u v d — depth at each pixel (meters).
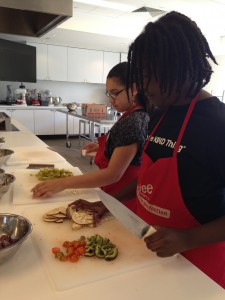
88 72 6.86
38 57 6.32
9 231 0.77
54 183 1.08
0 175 1.19
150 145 0.85
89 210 0.92
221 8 4.30
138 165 1.14
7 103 6.08
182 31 0.68
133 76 0.76
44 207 0.99
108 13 4.71
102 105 4.42
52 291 0.59
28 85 6.69
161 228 0.69
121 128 1.08
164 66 0.67
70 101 7.21
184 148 0.74
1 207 1.00
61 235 0.80
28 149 1.93
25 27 1.99
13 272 0.64
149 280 0.63
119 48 6.65
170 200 0.76
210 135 0.70
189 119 0.75
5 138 2.35
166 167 0.75
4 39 5.80
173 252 0.65
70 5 1.57
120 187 1.16
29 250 0.72
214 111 0.72
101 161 1.21
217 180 0.71
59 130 6.49
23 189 1.17
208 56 0.72
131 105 1.15
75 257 0.68
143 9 4.38
